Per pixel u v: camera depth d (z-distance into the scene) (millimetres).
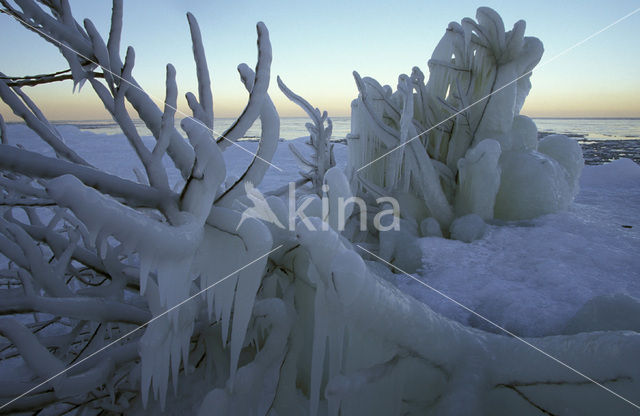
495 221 3410
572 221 3316
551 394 1235
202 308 1666
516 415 1284
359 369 1296
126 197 1095
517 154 3660
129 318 1444
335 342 1267
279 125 1258
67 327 2635
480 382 1322
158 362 1152
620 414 1105
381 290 1190
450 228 3385
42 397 1174
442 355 1346
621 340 1155
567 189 3693
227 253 1204
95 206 761
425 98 3842
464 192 3541
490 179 3344
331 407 1199
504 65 3590
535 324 1860
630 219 3576
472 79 3742
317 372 1271
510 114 3643
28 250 1409
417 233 3342
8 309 1213
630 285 2186
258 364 1384
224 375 1637
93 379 1248
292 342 1598
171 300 988
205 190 1090
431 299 2205
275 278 1747
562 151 3982
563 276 2318
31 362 1131
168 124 1142
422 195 3652
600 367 1150
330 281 1141
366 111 3510
